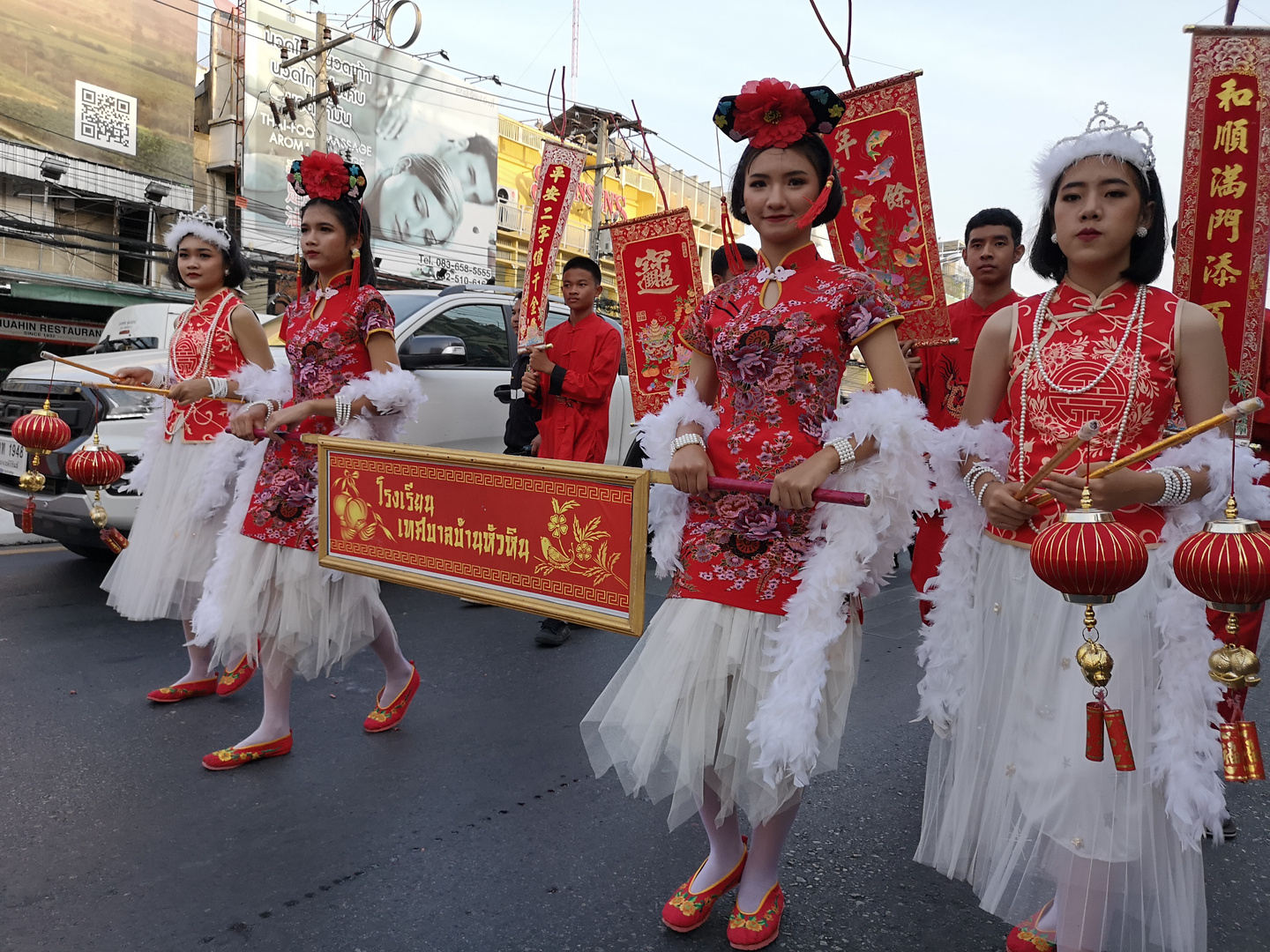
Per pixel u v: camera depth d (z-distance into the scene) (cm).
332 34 2109
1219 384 187
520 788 295
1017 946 204
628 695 210
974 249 350
